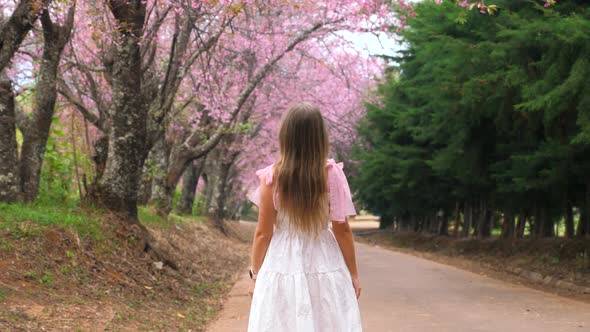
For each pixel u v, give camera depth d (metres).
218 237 22.83
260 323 3.03
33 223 8.02
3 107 9.34
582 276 12.30
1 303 5.40
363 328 6.67
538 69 11.84
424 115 19.53
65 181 12.06
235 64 16.19
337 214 3.02
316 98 24.70
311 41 18.88
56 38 10.15
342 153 33.34
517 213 18.39
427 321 7.09
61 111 15.73
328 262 3.08
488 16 14.19
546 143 13.21
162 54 18.69
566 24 9.88
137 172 10.52
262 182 3.07
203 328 6.71
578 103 10.42
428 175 22.91
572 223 15.81
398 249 26.78
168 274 9.78
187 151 17.95
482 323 6.95
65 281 6.96
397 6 13.84
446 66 14.27
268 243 3.11
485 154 16.92
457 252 21.44
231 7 10.24
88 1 10.29
